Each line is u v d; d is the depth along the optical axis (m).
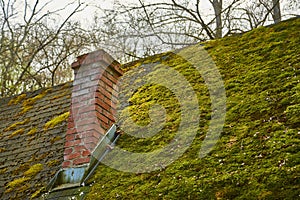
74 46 16.67
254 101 5.13
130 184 4.47
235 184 3.81
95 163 5.07
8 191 5.26
